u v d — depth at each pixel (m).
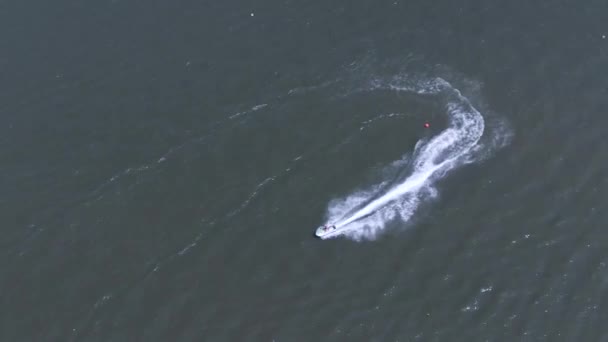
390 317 132.62
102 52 179.25
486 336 130.00
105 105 168.12
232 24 183.88
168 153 158.00
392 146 156.25
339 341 130.38
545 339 129.50
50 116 166.75
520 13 180.75
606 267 137.00
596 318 131.25
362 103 164.62
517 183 149.38
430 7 183.75
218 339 131.12
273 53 176.38
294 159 155.25
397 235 142.88
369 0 186.75
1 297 137.88
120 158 157.75
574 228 142.38
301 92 167.62
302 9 185.75
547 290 134.75
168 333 132.25
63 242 145.12
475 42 175.12
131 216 148.25
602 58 170.25
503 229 142.88
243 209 148.00
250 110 164.75
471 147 155.38
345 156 155.12
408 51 174.25
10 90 172.25
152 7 189.62
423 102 163.75
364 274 138.00
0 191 154.00
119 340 131.62
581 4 182.00
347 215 145.75
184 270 140.00
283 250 141.62
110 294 137.38
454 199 147.38
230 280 138.25
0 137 163.38
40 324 134.25
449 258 139.50
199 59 176.38
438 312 132.88
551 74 167.62
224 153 157.38
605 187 148.00
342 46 176.62
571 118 159.25
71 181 154.62
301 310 134.00
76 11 189.62
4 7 191.50
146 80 172.75
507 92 164.88
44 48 181.00
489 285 135.62
